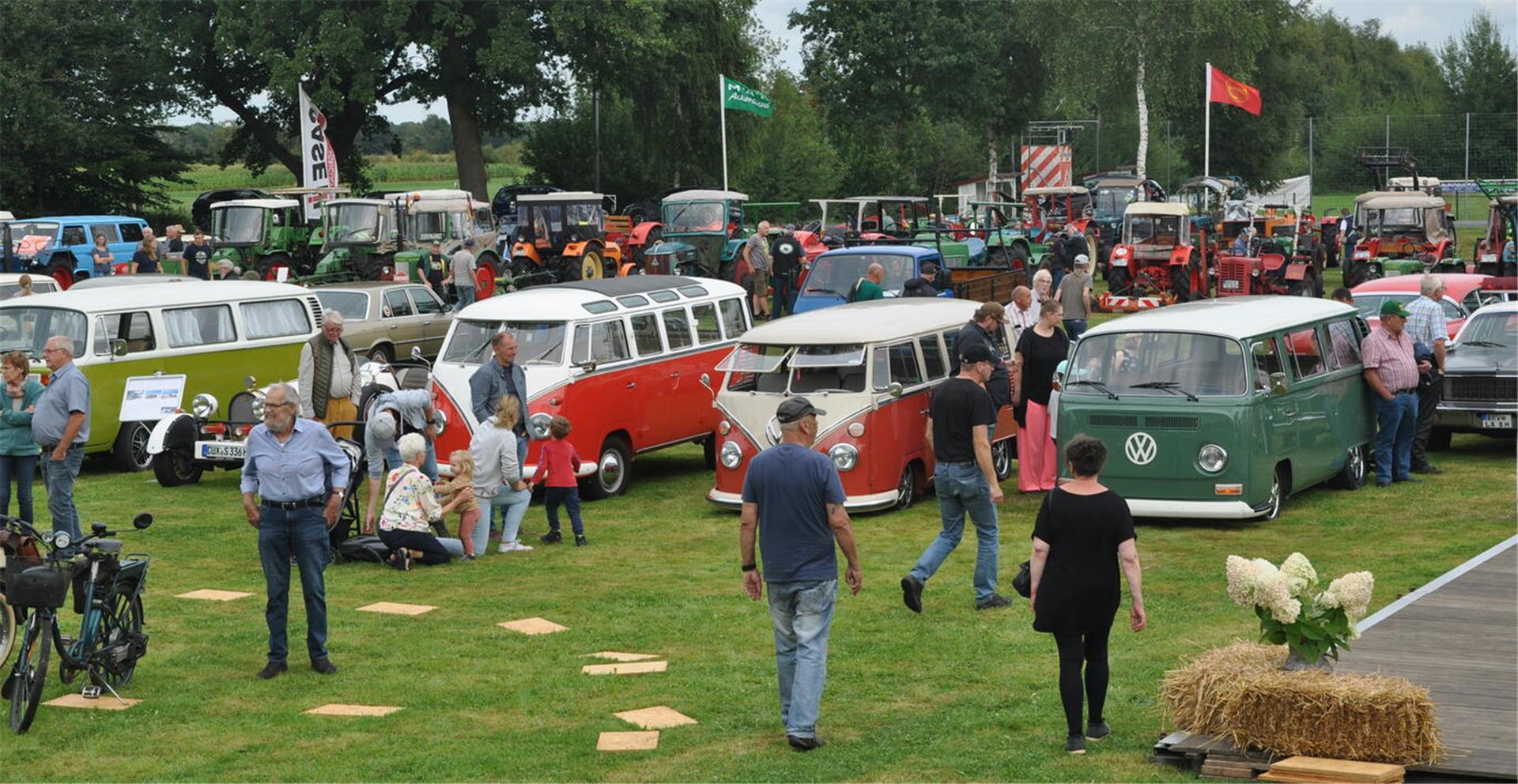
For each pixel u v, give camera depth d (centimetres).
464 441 1554
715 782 750
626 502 1606
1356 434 1570
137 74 5369
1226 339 1388
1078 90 5509
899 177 6862
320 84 5162
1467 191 6056
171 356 1795
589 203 3775
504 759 790
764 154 6481
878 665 965
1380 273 3588
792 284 2830
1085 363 1430
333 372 1576
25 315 1748
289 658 1008
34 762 802
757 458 825
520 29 5084
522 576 1254
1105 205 4303
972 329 1445
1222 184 4284
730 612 1120
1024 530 1391
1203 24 5244
